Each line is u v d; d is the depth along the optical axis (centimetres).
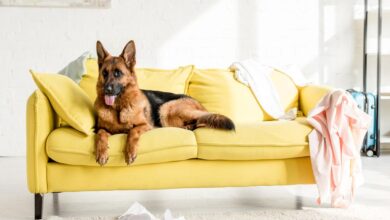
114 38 410
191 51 418
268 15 422
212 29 419
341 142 236
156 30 414
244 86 298
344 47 431
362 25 430
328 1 427
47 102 226
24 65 404
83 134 223
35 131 219
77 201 268
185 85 297
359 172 244
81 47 407
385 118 437
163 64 417
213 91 290
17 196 275
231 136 228
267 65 323
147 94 264
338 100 233
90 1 404
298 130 235
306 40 427
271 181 237
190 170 231
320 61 430
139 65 415
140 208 229
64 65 407
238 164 234
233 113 284
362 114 238
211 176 232
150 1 411
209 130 231
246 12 420
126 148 218
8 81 403
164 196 279
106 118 231
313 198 271
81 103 233
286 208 250
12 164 373
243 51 423
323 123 238
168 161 228
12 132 408
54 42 404
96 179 224
